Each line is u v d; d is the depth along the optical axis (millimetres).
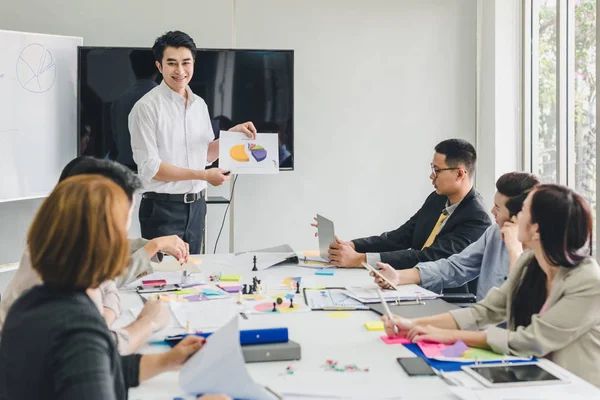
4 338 1045
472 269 2568
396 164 4625
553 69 4027
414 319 1877
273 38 4434
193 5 4316
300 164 4531
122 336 1600
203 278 2529
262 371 1486
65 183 1092
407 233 3205
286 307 2088
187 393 1276
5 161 3734
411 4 4570
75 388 951
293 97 4254
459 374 1450
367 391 1355
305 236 4562
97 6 4215
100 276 1060
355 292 2293
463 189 2826
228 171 3475
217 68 4168
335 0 4484
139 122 3449
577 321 1600
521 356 1591
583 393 1328
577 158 3803
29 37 3805
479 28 4633
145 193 3527
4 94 3715
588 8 3643
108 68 4039
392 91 4586
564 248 1631
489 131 4535
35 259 1053
